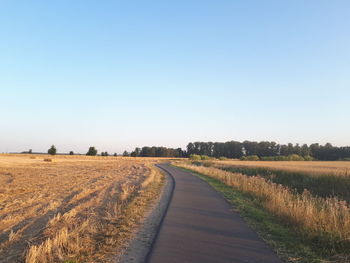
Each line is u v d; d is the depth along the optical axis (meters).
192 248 6.99
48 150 97.56
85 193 16.62
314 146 146.12
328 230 7.81
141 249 7.00
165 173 37.09
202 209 12.06
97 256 6.56
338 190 21.38
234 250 6.93
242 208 12.27
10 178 25.58
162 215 10.73
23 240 8.25
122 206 12.54
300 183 24.97
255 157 116.25
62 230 8.34
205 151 164.88
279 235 8.27
